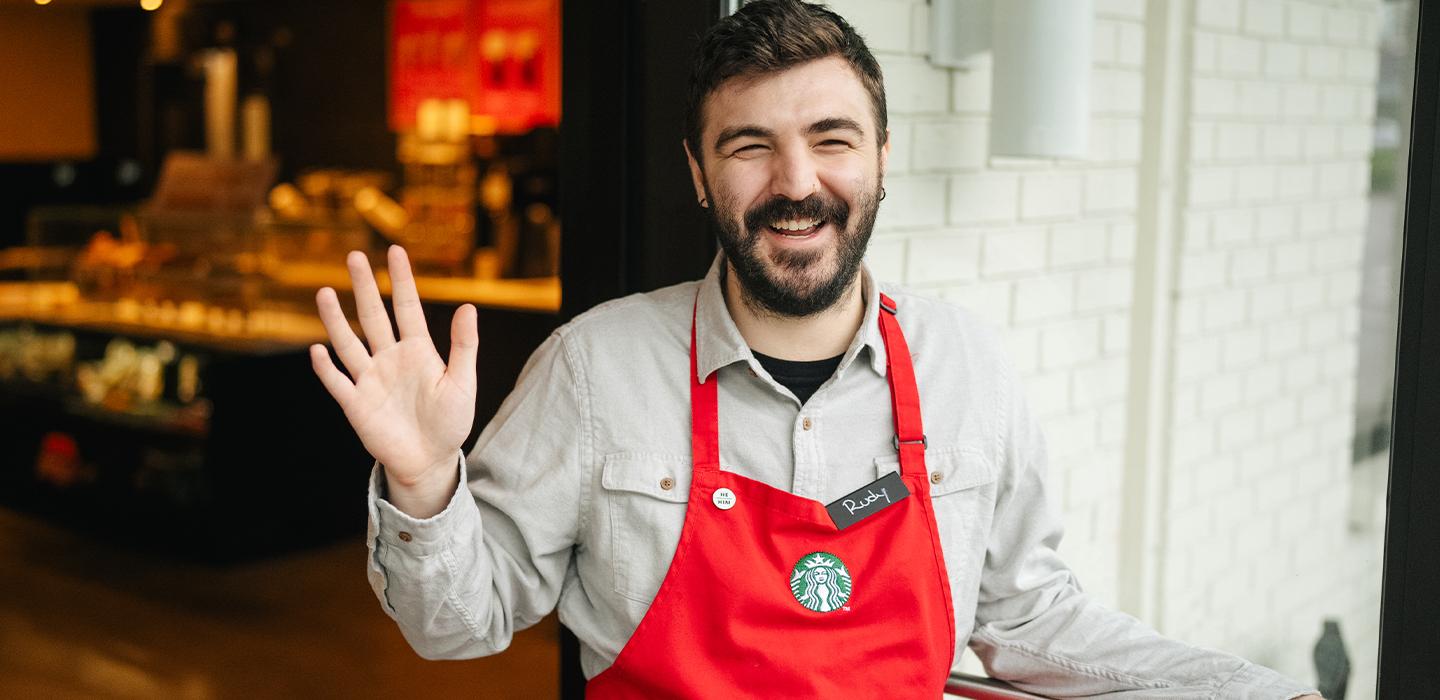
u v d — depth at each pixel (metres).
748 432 1.35
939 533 1.36
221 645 3.50
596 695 1.40
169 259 4.48
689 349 1.38
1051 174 1.90
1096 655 1.44
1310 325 1.66
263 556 4.26
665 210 1.74
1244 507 1.74
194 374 4.17
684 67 1.69
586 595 1.42
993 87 1.88
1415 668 1.52
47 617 3.71
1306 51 1.64
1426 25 1.47
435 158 5.30
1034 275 1.93
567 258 1.84
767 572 1.30
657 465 1.34
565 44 1.79
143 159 6.48
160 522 4.28
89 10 6.60
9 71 6.37
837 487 1.34
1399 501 1.52
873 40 1.87
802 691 1.28
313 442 4.37
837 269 1.29
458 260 5.09
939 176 1.91
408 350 1.22
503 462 1.38
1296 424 1.68
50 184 6.45
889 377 1.38
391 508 1.23
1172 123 1.80
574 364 1.38
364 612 3.79
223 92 6.00
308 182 5.55
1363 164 1.59
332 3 5.68
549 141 4.94
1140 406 1.86
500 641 1.38
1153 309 1.85
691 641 1.31
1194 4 1.77
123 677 3.27
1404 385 1.50
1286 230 1.68
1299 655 1.68
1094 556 1.92
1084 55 1.85
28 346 4.68
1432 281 1.48
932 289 1.95
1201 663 1.39
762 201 1.27
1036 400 1.96
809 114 1.25
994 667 1.52
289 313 4.45
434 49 5.30
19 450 4.71
